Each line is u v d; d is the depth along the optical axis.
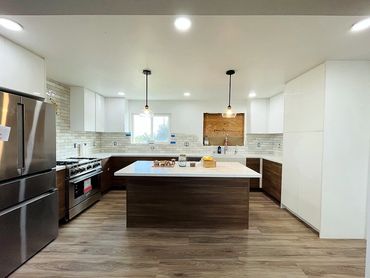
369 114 2.75
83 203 3.65
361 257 2.39
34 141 2.34
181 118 5.81
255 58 2.64
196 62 2.80
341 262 2.30
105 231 2.96
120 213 3.64
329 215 2.80
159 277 2.01
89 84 4.06
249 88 4.26
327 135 2.77
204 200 3.10
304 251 2.50
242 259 2.31
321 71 2.82
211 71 3.18
